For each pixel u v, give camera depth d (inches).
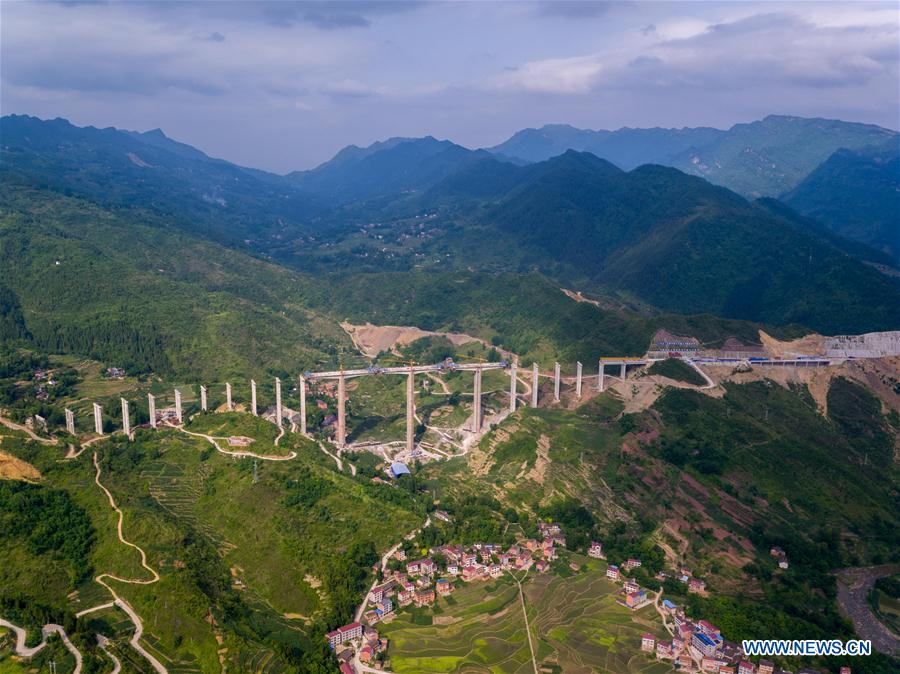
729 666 7485.2
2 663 6855.3
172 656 7273.6
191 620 7564.0
